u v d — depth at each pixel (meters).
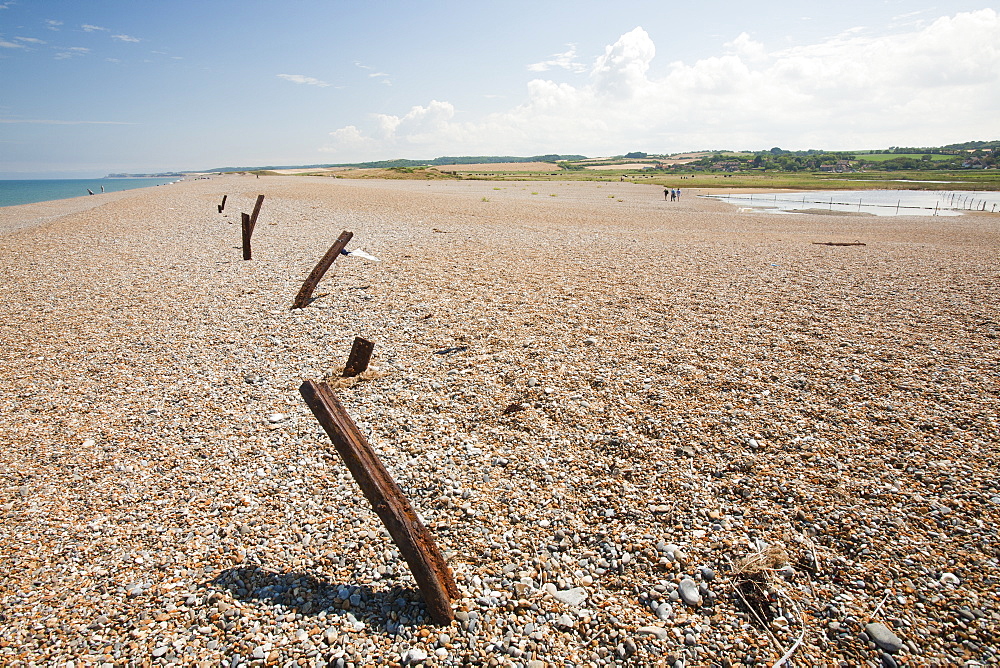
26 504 6.32
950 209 54.69
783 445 7.05
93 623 4.59
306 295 13.55
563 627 4.51
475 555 5.38
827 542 5.38
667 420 7.75
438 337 11.19
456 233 24.84
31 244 22.02
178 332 11.98
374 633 4.48
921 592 4.72
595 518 5.88
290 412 8.41
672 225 32.69
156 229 26.19
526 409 8.18
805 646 4.27
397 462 6.98
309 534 5.73
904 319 11.75
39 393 9.23
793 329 11.16
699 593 4.84
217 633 4.48
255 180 87.12
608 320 11.85
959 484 6.12
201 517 6.05
